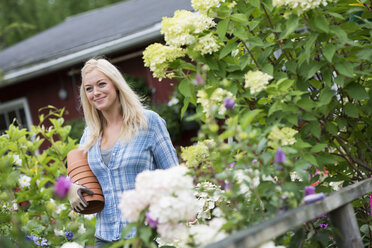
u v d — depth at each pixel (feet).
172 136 24.67
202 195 9.55
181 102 23.97
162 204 6.55
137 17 28.89
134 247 7.19
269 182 7.10
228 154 7.93
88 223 12.94
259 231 5.52
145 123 9.67
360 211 9.90
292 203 6.61
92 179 9.82
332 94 8.24
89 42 27.04
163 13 25.26
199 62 8.70
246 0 8.99
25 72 28.96
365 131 9.71
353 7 8.98
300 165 7.22
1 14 77.97
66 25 41.63
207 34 8.73
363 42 9.68
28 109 31.65
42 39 38.04
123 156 9.50
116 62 27.71
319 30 7.95
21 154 15.03
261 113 8.38
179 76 9.09
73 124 27.12
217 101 8.12
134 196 6.79
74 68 28.68
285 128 7.38
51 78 30.37
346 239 7.30
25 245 10.23
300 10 7.72
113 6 41.96
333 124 8.72
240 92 8.98
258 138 7.22
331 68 8.35
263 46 8.52
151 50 8.91
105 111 9.96
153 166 9.82
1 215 11.14
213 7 8.63
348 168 10.09
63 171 15.34
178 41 8.53
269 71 8.36
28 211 13.48
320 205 6.63
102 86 9.75
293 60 8.70
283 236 7.70
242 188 7.59
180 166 7.17
